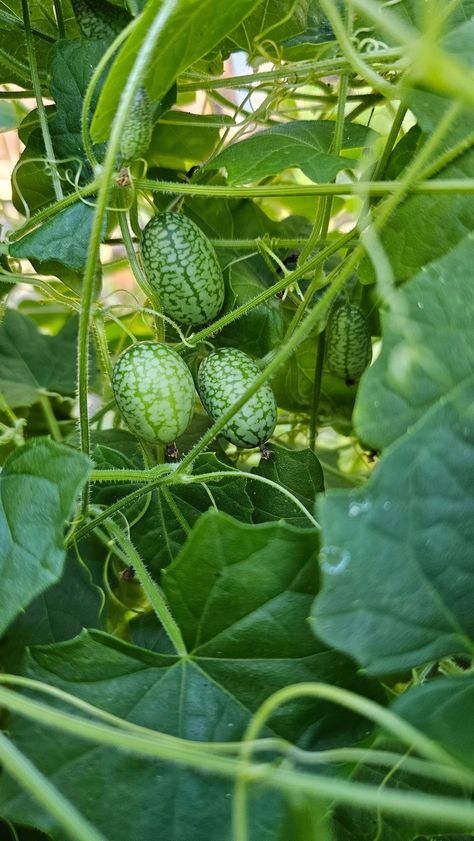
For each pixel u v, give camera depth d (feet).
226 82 0.99
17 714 0.71
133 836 0.69
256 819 0.69
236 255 1.03
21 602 0.67
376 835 0.69
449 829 0.69
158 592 0.81
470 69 0.69
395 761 0.64
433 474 0.65
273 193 0.84
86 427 0.79
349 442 1.28
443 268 0.67
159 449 0.96
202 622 0.72
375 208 0.82
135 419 0.85
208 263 0.91
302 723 0.72
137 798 0.70
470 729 0.63
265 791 0.69
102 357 1.05
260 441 0.90
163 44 0.75
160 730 0.72
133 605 1.01
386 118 1.25
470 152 0.78
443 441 0.65
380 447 0.65
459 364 0.66
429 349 0.66
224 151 0.91
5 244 0.92
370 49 0.93
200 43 0.78
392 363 0.65
